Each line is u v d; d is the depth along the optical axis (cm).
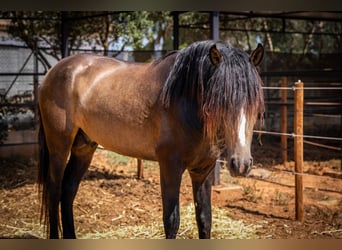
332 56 1012
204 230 323
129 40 1065
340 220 440
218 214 454
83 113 359
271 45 1404
